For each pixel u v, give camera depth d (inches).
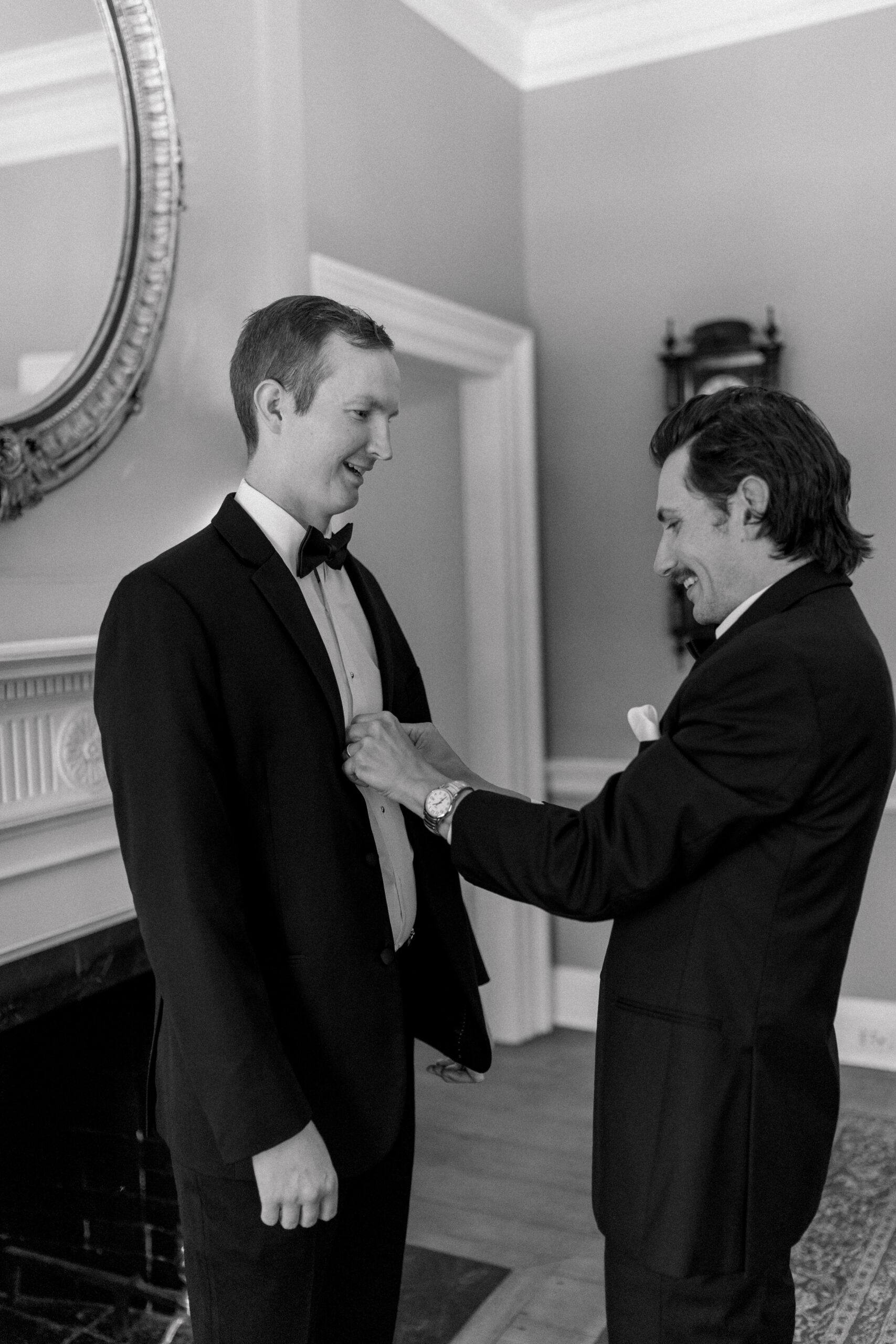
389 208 122.6
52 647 74.2
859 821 52.2
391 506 143.5
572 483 151.9
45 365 78.8
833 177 134.6
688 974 52.0
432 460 145.9
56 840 79.3
